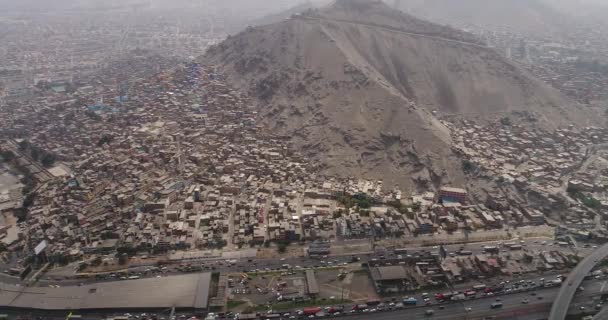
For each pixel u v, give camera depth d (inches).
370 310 7642.7
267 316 7500.0
